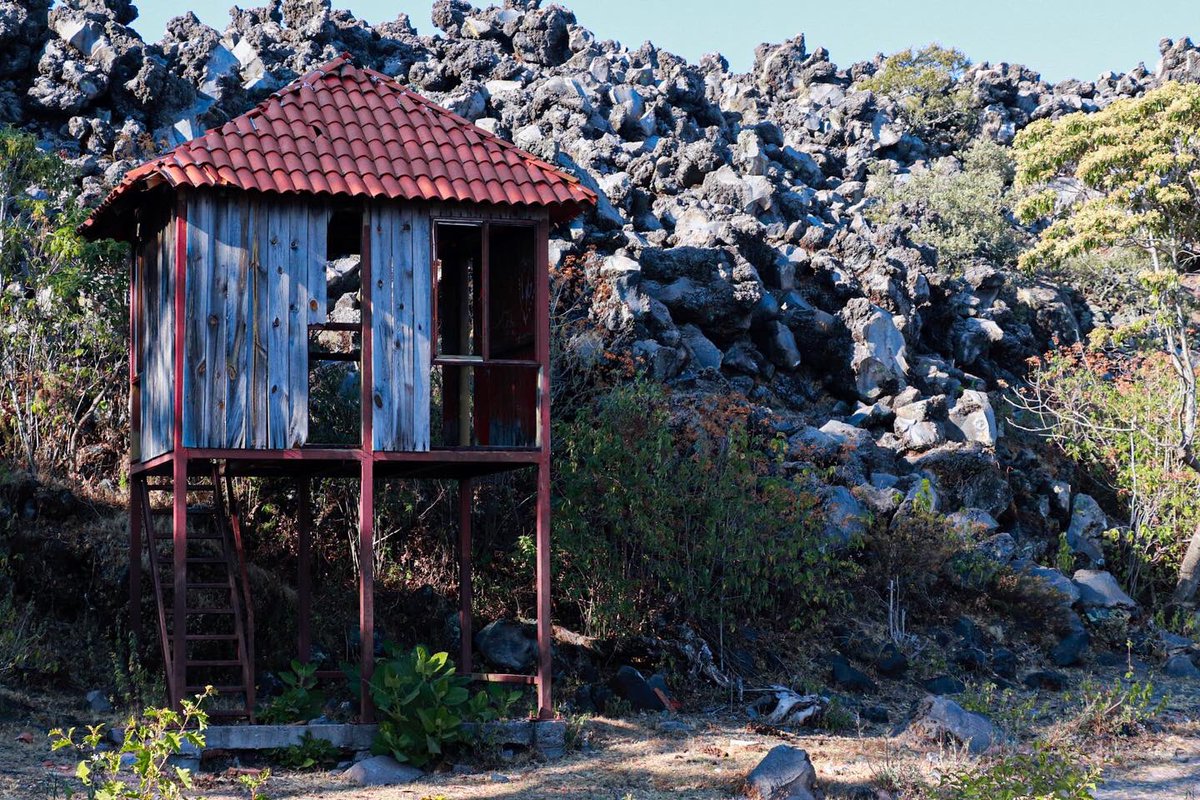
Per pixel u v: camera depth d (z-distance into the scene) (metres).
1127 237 22.41
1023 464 22.94
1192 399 21.64
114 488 15.98
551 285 19.89
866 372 23.09
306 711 11.87
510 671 14.50
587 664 14.91
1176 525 21.72
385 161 12.16
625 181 25.48
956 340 26.58
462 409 14.19
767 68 45.16
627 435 15.84
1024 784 8.96
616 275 20.84
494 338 14.06
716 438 16.89
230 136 11.98
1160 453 22.81
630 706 14.04
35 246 16.56
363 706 11.68
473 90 28.64
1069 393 24.83
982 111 46.12
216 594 14.24
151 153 22.05
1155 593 21.22
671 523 15.74
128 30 25.22
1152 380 24.16
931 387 23.94
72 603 13.88
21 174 16.69
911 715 14.21
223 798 10.05
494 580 16.36
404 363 11.98
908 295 25.56
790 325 23.39
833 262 25.36
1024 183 23.47
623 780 11.15
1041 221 37.78
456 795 10.43
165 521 15.38
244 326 11.62
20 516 14.47
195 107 23.98
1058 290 32.03
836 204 30.72
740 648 15.85
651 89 32.38
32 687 12.45
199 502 15.99
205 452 11.41
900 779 11.16
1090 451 23.94
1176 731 14.25
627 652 15.21
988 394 25.59
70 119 22.55
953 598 18.41
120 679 12.52
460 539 14.82
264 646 14.23
